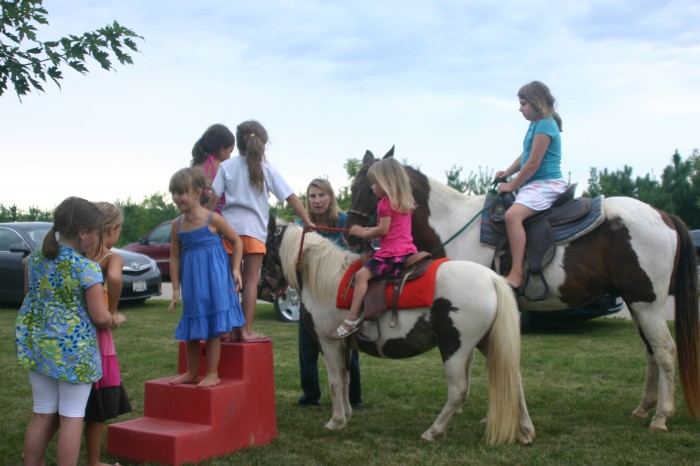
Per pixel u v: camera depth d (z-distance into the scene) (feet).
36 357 11.42
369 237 14.76
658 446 14.51
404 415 17.47
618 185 71.92
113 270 12.54
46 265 11.69
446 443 14.64
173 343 28.12
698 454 13.94
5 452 14.23
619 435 15.38
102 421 12.36
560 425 16.30
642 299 16.17
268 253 16.17
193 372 14.25
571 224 16.52
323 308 15.16
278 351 26.63
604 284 16.61
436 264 14.42
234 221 15.28
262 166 15.40
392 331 14.38
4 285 39.47
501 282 14.01
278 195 15.62
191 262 13.66
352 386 18.37
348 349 16.01
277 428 16.06
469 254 17.34
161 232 55.21
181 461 12.87
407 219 14.75
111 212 12.91
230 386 13.88
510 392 13.80
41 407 11.72
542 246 16.38
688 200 69.31
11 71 16.47
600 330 31.99
